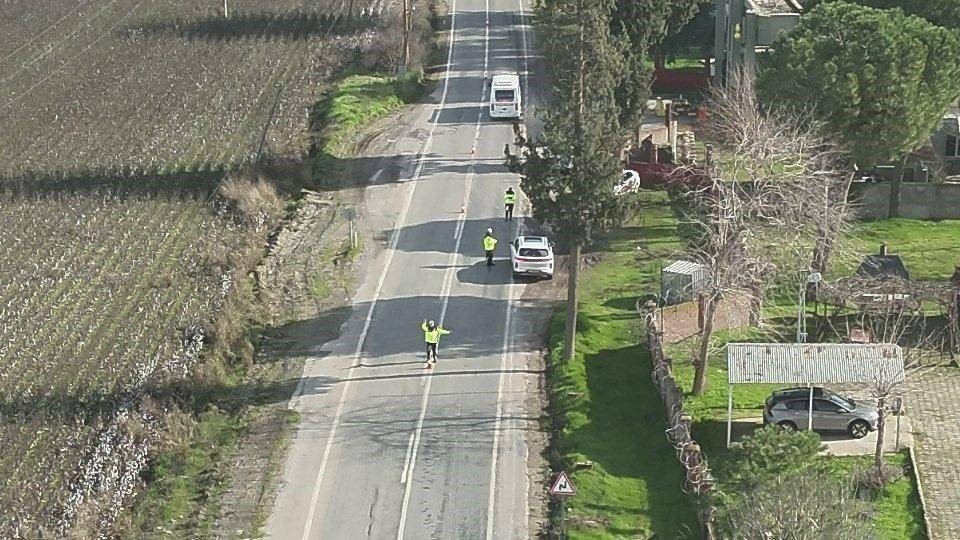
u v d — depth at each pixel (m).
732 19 90.06
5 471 48.56
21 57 115.62
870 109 64.81
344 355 57.59
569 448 48.75
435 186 80.00
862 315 57.31
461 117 95.81
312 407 52.97
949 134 79.56
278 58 112.81
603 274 65.56
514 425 51.28
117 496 46.38
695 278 59.00
